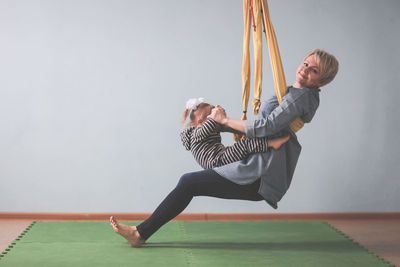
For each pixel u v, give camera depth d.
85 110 4.39
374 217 4.59
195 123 3.15
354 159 4.59
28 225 4.07
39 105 4.36
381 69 4.58
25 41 4.33
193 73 4.44
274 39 2.94
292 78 4.52
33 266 2.73
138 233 3.12
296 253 3.13
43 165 4.38
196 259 2.92
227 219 4.47
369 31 4.57
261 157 2.92
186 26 4.43
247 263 2.87
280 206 4.55
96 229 3.78
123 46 4.39
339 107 4.57
